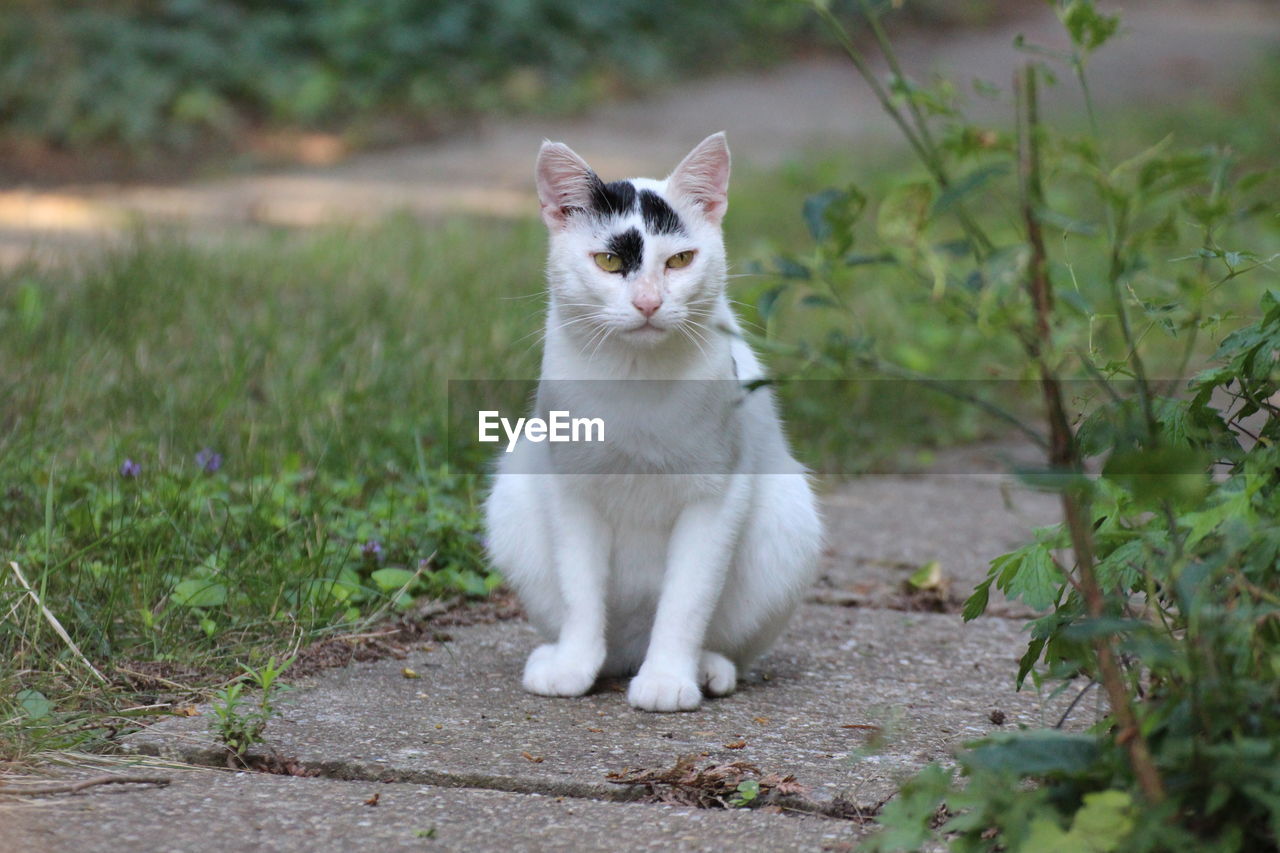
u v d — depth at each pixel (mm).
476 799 2408
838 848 2193
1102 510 2348
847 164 11805
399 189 11297
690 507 3135
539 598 3352
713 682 3146
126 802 2354
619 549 3277
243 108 13617
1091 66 17703
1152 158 1775
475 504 4281
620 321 3088
